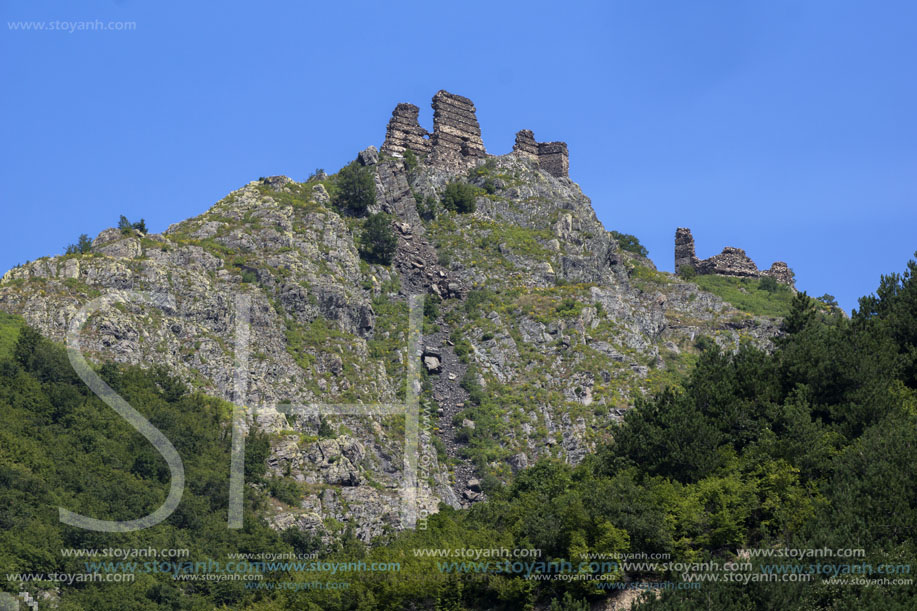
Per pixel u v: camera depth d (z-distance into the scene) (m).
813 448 99.81
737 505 95.25
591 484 102.00
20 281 162.00
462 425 165.50
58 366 146.12
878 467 92.75
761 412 108.94
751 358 117.88
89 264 165.38
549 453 160.38
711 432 105.19
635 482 103.75
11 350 147.25
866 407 104.38
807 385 109.94
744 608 82.19
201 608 114.12
